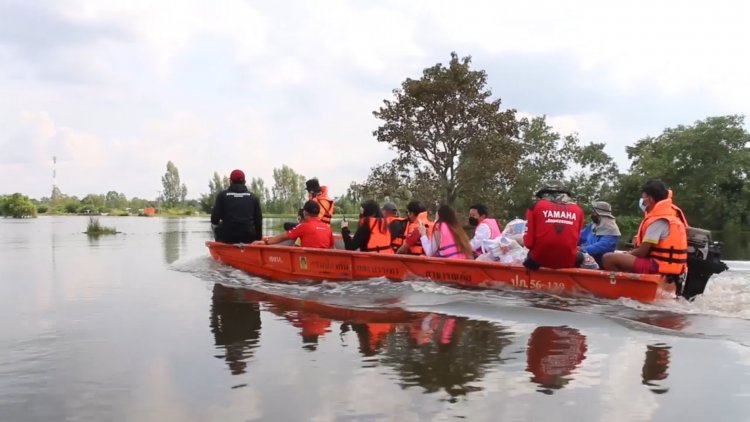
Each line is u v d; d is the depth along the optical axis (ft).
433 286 19.81
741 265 27.94
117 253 35.58
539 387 9.95
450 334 13.71
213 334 13.82
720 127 122.62
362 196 81.00
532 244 18.10
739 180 126.21
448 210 21.54
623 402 9.26
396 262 20.94
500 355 11.89
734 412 8.83
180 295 19.47
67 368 11.18
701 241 18.15
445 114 77.20
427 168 80.33
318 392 9.71
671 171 123.75
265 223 105.60
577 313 16.05
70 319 15.58
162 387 10.03
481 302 17.63
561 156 114.93
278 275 24.17
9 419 8.71
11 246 42.04
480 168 75.92
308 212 24.39
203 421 8.54
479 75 77.82
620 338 13.28
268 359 11.66
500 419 8.57
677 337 13.37
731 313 16.05
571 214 17.95
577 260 18.71
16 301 18.34
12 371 11.02
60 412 8.96
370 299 18.44
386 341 13.06
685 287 18.10
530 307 16.89
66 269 26.86
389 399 9.38
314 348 12.50
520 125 82.48
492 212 80.02
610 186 118.42
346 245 26.20
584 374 10.66
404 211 77.82
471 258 21.29
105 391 9.86
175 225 93.66
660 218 17.67
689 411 8.87
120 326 14.73
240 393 9.69
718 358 11.65
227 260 26.73
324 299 18.58
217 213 26.84
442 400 9.34
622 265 18.29
